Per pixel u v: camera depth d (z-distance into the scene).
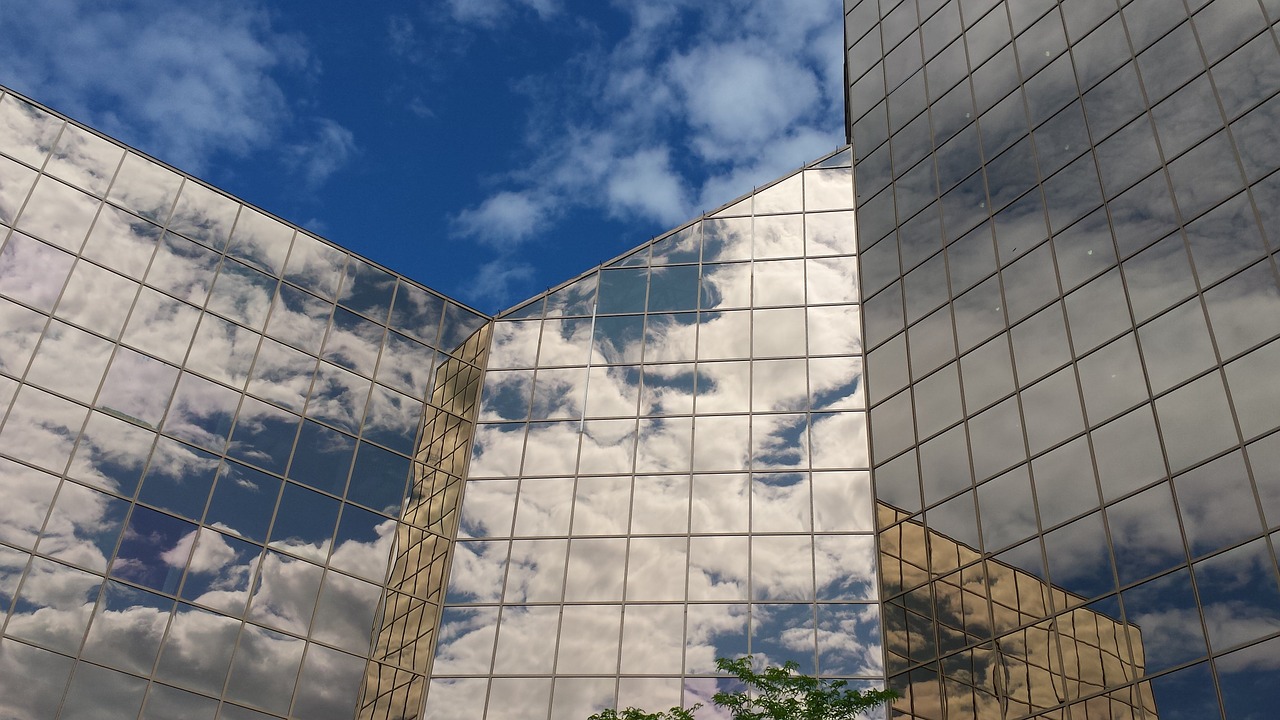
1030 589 35.56
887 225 48.41
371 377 48.91
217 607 40.62
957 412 41.16
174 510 41.34
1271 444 30.89
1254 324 32.78
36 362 40.94
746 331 50.12
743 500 45.84
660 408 49.06
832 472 45.44
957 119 47.22
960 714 36.19
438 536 47.03
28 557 37.72
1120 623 32.44
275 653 41.09
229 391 44.81
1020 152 43.47
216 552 41.56
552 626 44.25
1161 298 35.72
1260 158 34.88
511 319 53.56
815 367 48.22
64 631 37.25
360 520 45.53
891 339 45.69
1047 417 37.59
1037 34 45.16
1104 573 33.53
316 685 41.38
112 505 40.16
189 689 38.72
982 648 36.41
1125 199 38.47
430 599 45.47
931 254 45.47
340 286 50.03
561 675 43.00
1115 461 34.75
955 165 46.25
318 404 46.84
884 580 41.22
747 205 53.78
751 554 44.44
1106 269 37.91
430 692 43.41
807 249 51.47
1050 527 35.81
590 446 48.72
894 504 42.16
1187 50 38.91
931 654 38.19
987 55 47.12
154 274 45.09
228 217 48.25
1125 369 35.75
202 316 45.53
